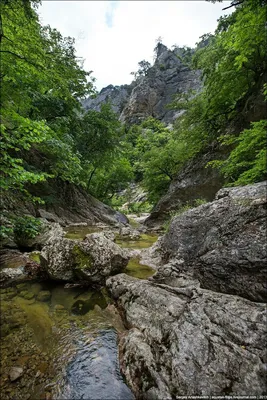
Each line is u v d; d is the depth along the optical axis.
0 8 6.54
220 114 14.93
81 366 2.71
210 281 4.42
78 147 18.92
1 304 4.23
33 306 4.22
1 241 7.28
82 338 3.28
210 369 2.26
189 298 3.51
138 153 42.34
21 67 7.89
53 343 3.15
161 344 2.76
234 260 4.02
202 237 5.35
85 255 5.40
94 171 23.94
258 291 3.59
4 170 5.80
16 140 6.32
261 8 7.16
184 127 16.78
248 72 12.41
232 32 8.95
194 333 2.70
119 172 26.19
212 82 13.27
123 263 5.98
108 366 2.72
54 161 13.98
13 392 2.32
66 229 12.98
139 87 69.88
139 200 37.09
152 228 16.44
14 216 7.85
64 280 5.24
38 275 5.67
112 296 4.61
